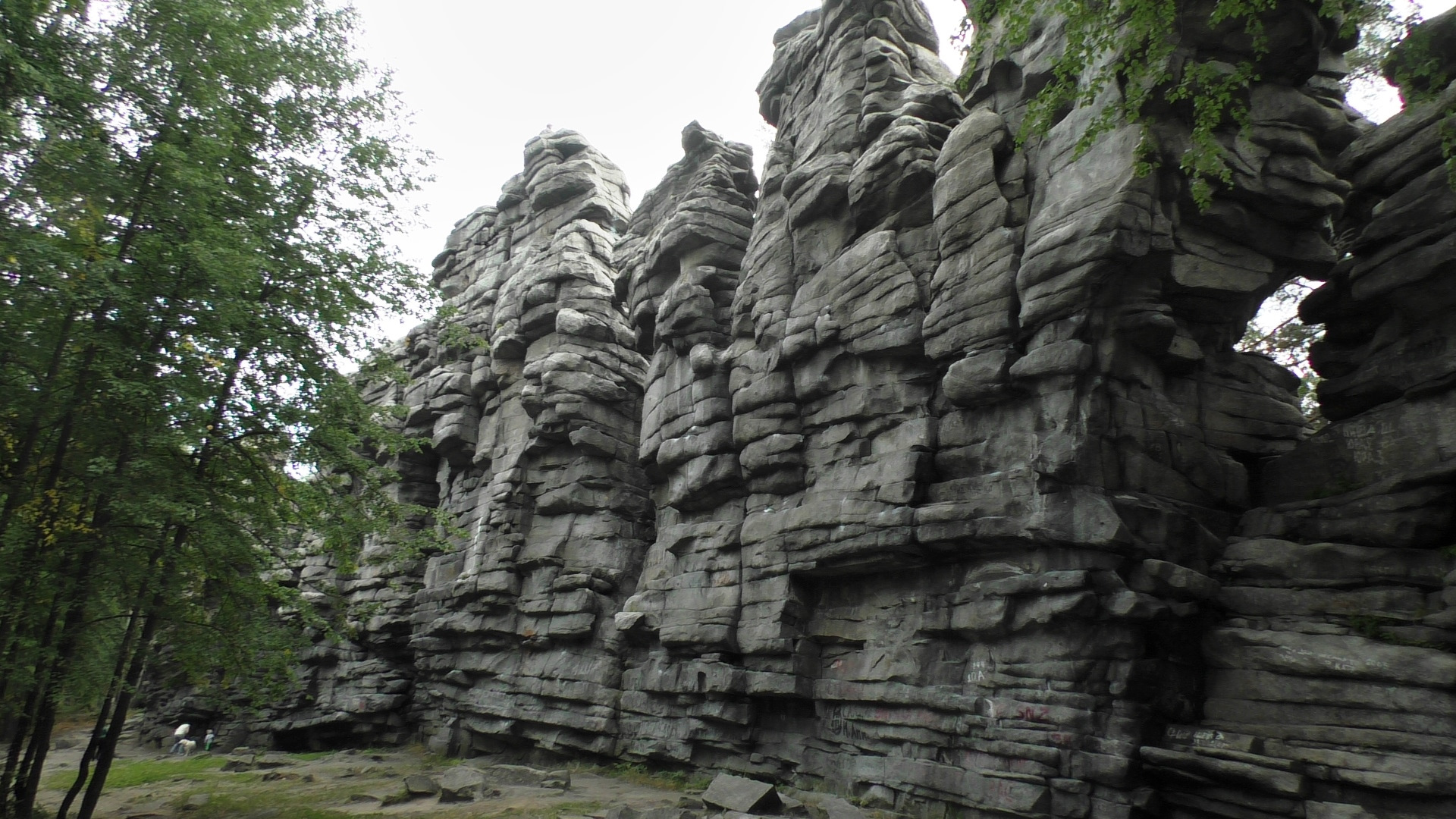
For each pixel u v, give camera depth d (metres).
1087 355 18.28
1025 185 20.69
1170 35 18.33
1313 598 16.52
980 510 19.45
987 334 20.02
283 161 22.33
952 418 21.20
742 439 26.06
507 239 47.00
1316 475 18.33
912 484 20.98
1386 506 16.20
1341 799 14.47
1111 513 17.50
